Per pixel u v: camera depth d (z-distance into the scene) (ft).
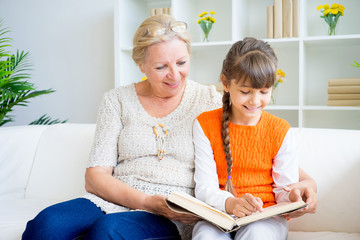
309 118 9.36
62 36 11.44
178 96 4.45
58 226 3.38
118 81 9.45
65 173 5.70
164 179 4.04
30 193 5.90
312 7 9.11
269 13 8.50
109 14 10.85
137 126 4.30
